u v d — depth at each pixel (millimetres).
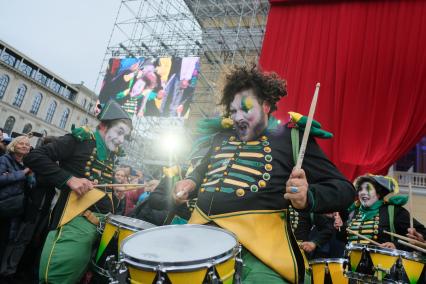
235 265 1425
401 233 3637
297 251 1586
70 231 2625
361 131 9977
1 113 39250
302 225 4109
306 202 1427
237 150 1777
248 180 1634
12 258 4012
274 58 11586
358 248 2934
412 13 10562
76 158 2875
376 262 2814
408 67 10094
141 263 1328
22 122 41375
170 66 15352
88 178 2881
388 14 10836
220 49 16781
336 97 10477
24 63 42562
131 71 15758
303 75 11086
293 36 11562
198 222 1660
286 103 10812
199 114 17031
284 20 11945
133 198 6441
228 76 1950
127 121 3104
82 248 2594
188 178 1974
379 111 10031
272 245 1507
